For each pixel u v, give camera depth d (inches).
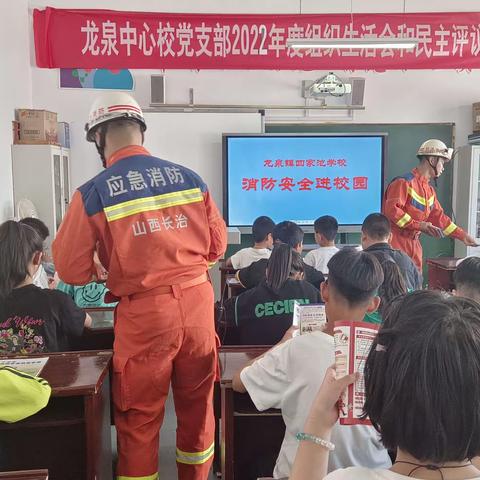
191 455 81.7
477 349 27.3
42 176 198.2
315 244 236.4
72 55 170.9
